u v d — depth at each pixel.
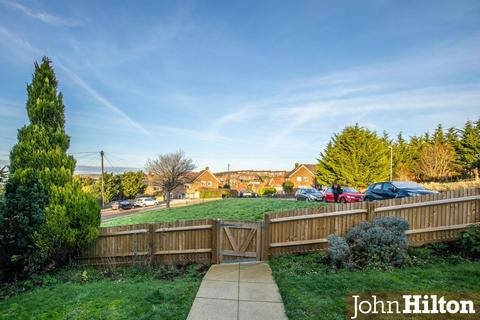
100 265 8.49
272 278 6.27
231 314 4.61
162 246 8.26
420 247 7.36
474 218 7.53
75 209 7.90
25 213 7.16
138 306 5.00
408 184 14.47
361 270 6.18
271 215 7.88
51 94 8.63
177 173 37.03
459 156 39.38
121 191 62.88
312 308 4.60
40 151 8.00
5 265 7.14
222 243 7.92
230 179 80.69
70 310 5.05
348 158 35.91
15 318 4.94
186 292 5.53
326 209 7.84
